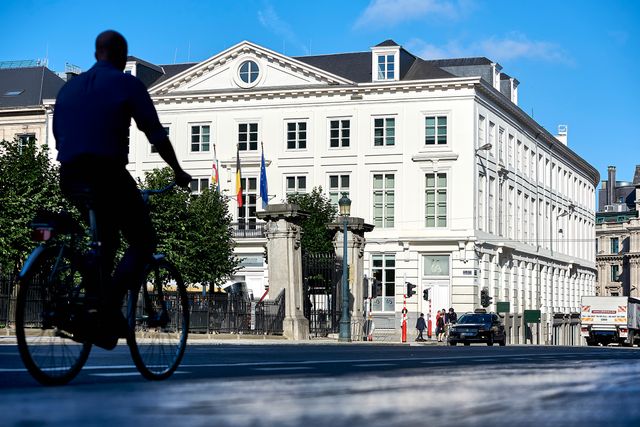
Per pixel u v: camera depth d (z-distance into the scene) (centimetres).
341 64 7031
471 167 6512
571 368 813
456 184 6538
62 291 595
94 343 617
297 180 6806
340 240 4241
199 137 6981
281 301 3791
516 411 409
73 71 8106
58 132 633
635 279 13662
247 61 6925
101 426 336
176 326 685
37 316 579
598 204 15588
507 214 7288
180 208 5059
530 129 7919
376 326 6600
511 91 7844
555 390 525
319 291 4262
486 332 4900
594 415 402
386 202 6675
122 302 639
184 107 6994
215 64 6969
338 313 4209
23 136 7381
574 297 9319
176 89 7038
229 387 529
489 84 6725
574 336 9094
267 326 3722
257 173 6869
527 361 1098
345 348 2231
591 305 7306
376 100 6700
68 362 596
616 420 385
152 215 4991
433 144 6594
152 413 385
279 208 3816
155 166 7044
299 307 3862
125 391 500
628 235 13988
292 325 3781
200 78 7019
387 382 584
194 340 3020
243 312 3634
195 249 5072
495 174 6969
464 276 6488
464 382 590
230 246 5606
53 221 587
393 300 6600
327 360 1106
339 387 533
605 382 592
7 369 713
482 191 6731
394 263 6638
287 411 396
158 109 7044
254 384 555
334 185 6756
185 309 695
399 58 6719
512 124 7438
